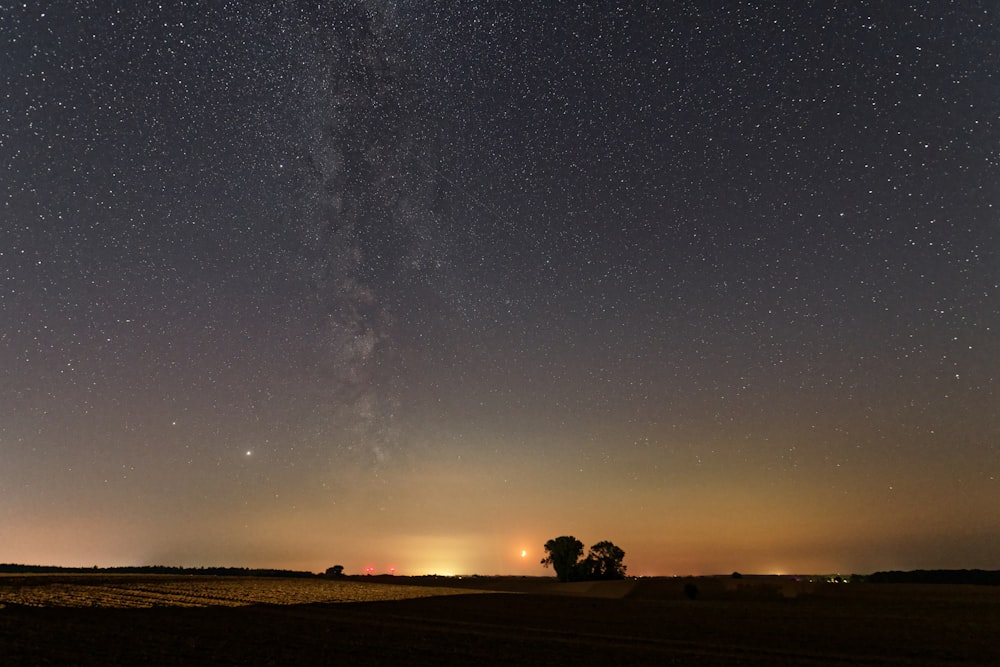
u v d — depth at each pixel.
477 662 20.44
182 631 24.88
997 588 66.31
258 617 31.17
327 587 58.41
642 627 32.56
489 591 62.50
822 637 29.36
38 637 21.67
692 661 22.11
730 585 69.50
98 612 30.00
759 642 27.47
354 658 20.28
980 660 23.64
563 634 28.84
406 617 34.38
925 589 64.75
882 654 24.67
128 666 17.50
